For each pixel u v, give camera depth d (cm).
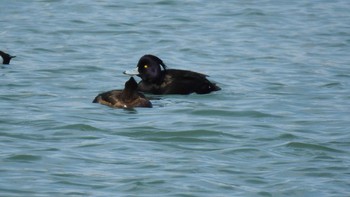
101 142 1513
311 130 1648
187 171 1372
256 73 2205
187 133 1587
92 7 3077
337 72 2233
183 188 1296
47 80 2038
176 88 1936
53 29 2694
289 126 1675
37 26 2725
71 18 2867
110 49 2455
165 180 1323
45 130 1581
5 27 2702
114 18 2894
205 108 1778
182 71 1978
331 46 2580
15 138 1526
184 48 2494
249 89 2011
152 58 1961
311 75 2192
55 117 1666
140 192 1277
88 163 1397
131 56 2373
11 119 1648
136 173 1354
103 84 2019
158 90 1941
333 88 2048
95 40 2570
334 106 1862
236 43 2584
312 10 3150
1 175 1327
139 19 2898
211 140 1556
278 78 2145
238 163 1430
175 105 1809
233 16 2998
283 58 2397
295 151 1507
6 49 2406
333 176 1377
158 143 1527
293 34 2742
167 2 3209
